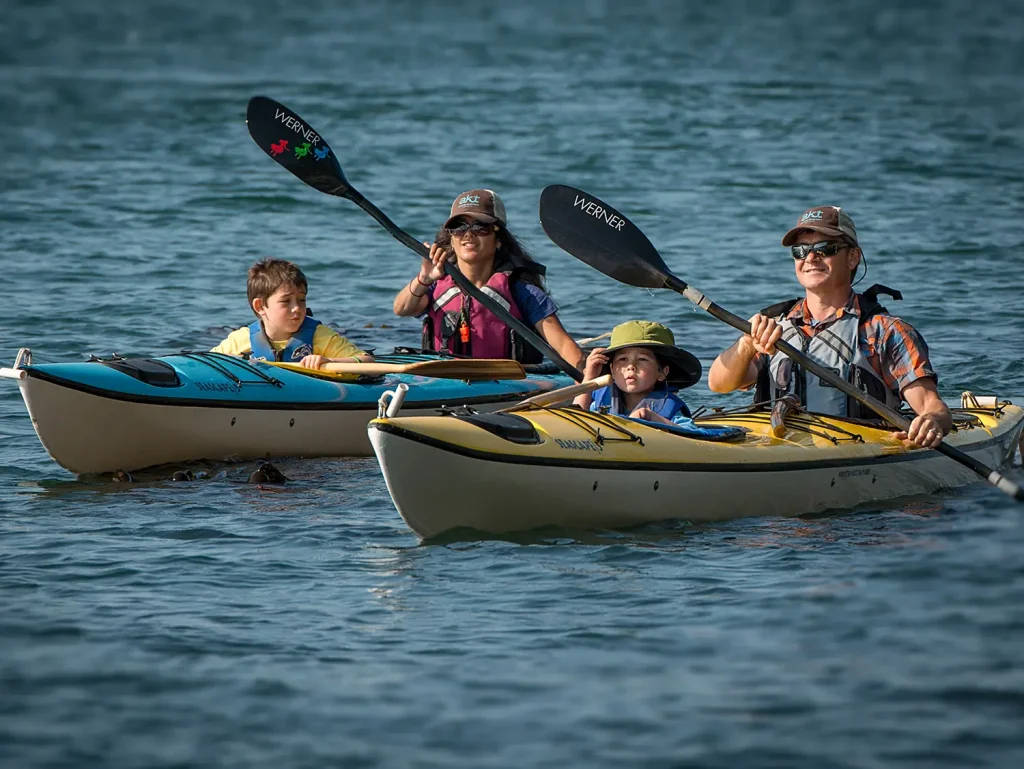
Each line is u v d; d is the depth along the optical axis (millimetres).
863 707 15016
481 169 66375
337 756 14055
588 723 14750
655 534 21891
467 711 15102
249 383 28438
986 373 33312
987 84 100938
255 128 31484
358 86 94500
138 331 37969
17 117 81625
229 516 23281
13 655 16703
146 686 15789
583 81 98250
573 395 22828
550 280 46156
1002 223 54469
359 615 18172
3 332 37406
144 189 61438
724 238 52344
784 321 24203
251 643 17141
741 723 14695
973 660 16188
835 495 23516
